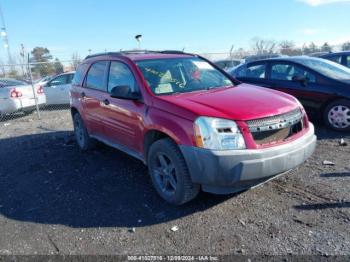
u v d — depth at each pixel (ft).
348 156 17.53
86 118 19.88
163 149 12.89
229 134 11.37
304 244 10.28
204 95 13.76
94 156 20.38
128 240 11.20
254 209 12.57
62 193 15.29
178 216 12.50
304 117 13.70
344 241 10.28
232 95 13.70
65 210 13.62
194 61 17.39
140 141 14.60
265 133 11.87
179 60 16.89
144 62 15.84
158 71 15.38
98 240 11.32
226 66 61.36
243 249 10.27
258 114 11.82
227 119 11.51
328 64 24.76
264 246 10.34
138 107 14.34
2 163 20.51
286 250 10.07
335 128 22.36
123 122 15.64
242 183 11.62
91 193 15.05
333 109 22.26
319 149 18.92
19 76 54.80
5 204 14.61
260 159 11.38
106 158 19.80
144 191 14.84
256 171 11.38
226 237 10.96
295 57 25.50
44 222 12.78
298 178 14.98
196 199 13.65
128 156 19.85
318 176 15.08
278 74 25.03
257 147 11.54
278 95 14.20
